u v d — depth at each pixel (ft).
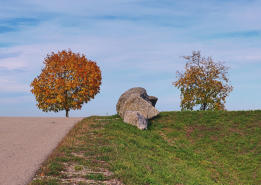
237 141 73.87
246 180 57.31
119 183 35.70
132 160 47.24
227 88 139.74
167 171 46.98
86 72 127.03
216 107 136.98
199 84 140.97
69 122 79.71
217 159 66.95
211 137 77.66
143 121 79.82
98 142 56.39
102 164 42.55
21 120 83.92
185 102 141.49
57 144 52.90
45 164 40.32
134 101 87.56
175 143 73.56
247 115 89.15
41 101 127.75
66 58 130.72
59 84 123.54
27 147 50.44
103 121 81.30
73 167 40.32
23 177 35.32
